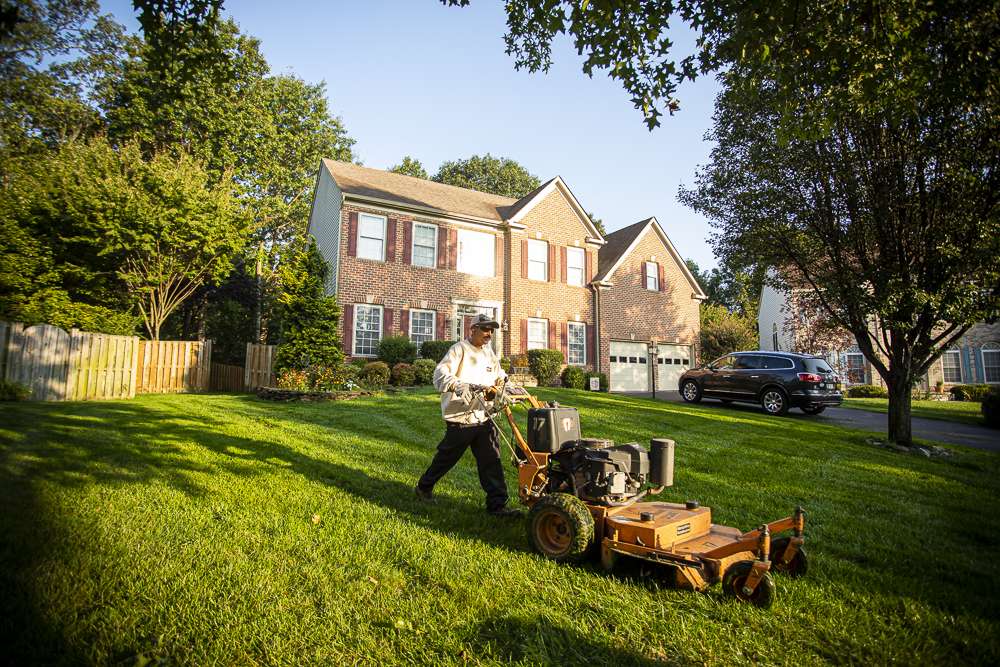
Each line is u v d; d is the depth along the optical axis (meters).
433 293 19.69
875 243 10.52
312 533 3.93
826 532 4.61
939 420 15.79
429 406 11.26
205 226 16.75
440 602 2.98
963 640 2.78
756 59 6.42
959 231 9.38
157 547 3.48
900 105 6.60
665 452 3.96
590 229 23.34
